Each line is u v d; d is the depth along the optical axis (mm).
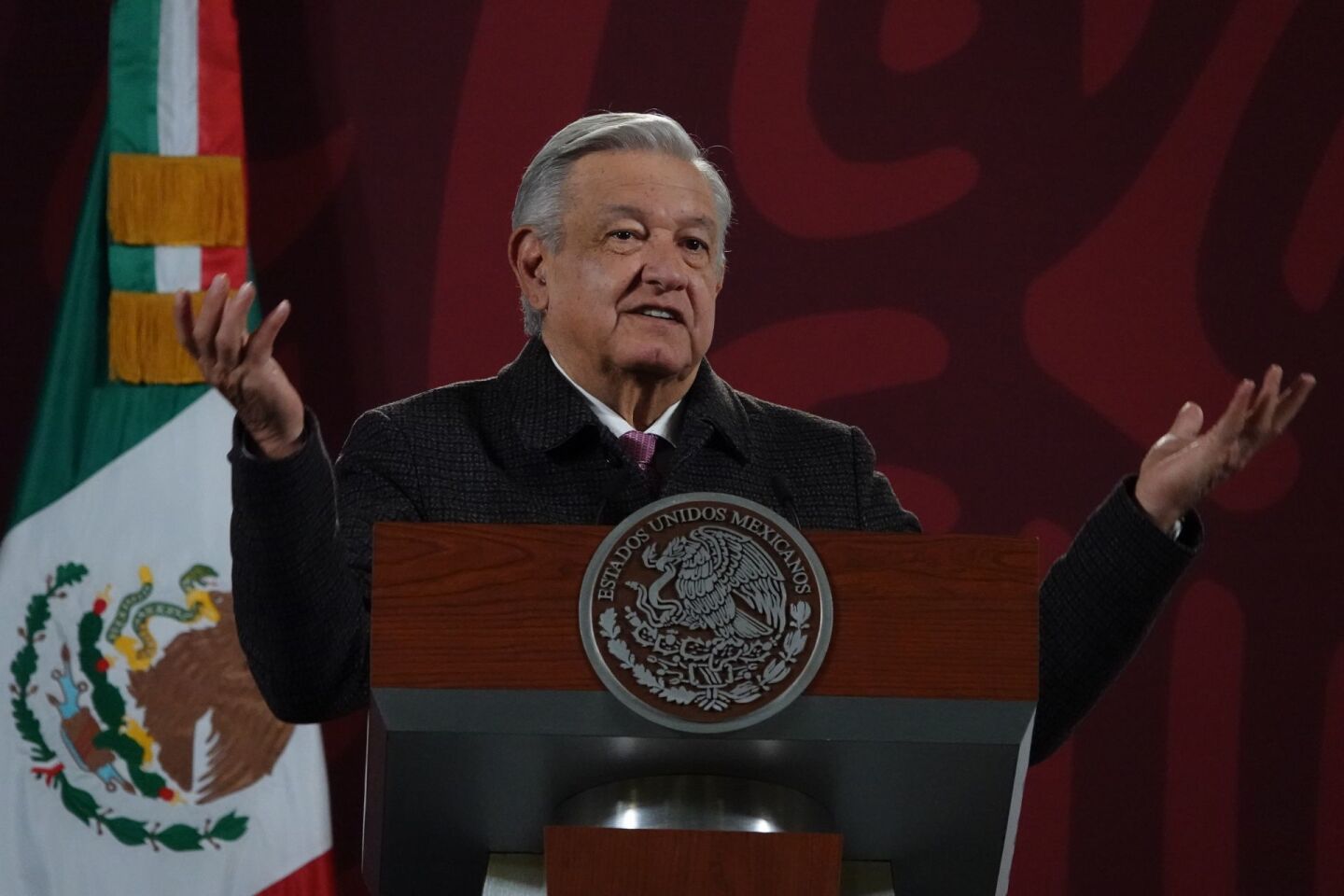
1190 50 14500
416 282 13992
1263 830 13531
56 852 11750
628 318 6535
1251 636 13742
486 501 6336
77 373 12586
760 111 14352
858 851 5070
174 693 12062
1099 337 14141
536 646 4598
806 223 14242
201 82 13078
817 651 4609
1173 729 13641
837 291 14164
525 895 4891
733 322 14117
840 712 4617
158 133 12977
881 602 4668
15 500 12312
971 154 14352
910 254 14219
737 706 4570
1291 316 14148
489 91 14266
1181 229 14266
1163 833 13523
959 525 13930
